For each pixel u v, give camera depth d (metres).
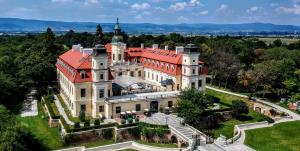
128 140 71.00
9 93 91.12
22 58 124.62
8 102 93.44
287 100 104.00
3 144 53.25
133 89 90.81
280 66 110.81
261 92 107.56
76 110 79.25
